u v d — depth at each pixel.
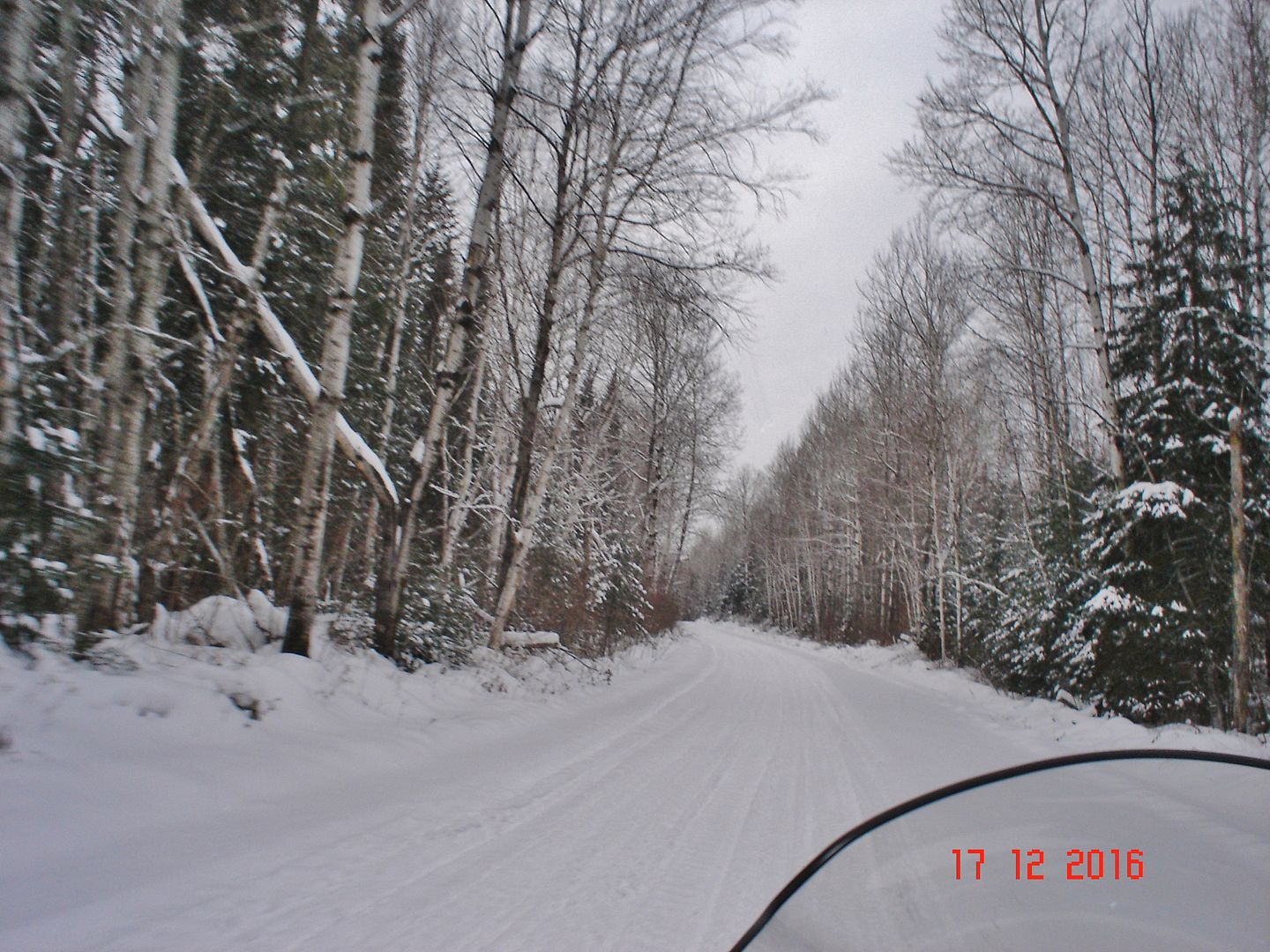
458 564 15.24
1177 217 14.84
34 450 6.18
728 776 8.12
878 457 34.28
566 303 15.83
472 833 5.49
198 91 11.17
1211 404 13.68
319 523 8.71
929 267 27.50
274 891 4.18
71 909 3.68
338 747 6.93
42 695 5.57
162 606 8.72
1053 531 18.64
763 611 71.44
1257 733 14.11
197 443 9.70
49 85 8.90
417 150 14.38
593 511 22.20
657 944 3.89
